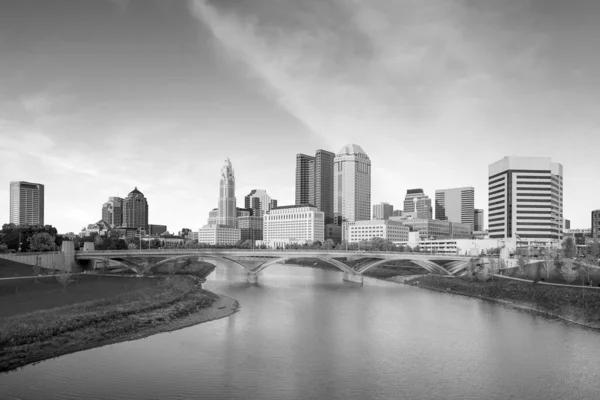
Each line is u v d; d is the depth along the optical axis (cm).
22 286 13875
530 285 14100
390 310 12194
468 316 11256
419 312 11875
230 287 17900
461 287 16400
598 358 7488
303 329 9644
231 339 8681
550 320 10744
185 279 17750
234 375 6569
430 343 8488
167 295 12219
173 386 6091
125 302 10925
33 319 8581
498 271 17988
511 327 9900
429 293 16075
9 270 17162
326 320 10675
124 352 7644
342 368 6956
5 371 6581
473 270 17762
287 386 6169
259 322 10375
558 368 6975
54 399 5578
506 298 13775
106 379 6309
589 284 13362
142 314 10131
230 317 10981
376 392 5988
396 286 18662
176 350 7819
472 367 7025
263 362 7212
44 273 18138
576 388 6141
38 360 7081
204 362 7169
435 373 6744
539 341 8619
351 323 10331
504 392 6000
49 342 7806
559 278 14862
